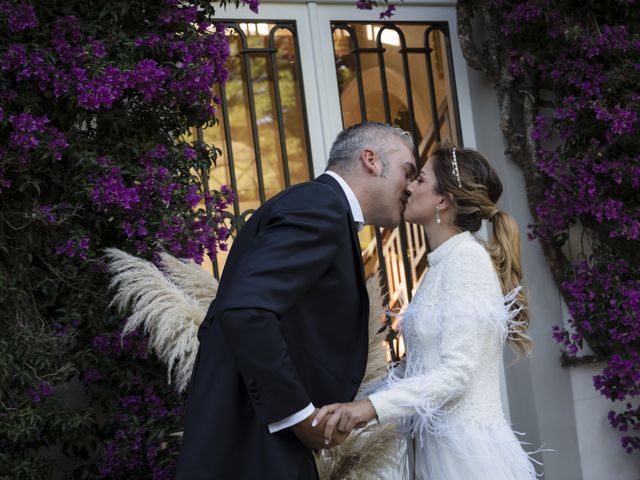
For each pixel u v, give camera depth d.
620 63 3.92
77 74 2.72
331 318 2.00
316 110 3.94
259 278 1.81
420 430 2.28
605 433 4.22
